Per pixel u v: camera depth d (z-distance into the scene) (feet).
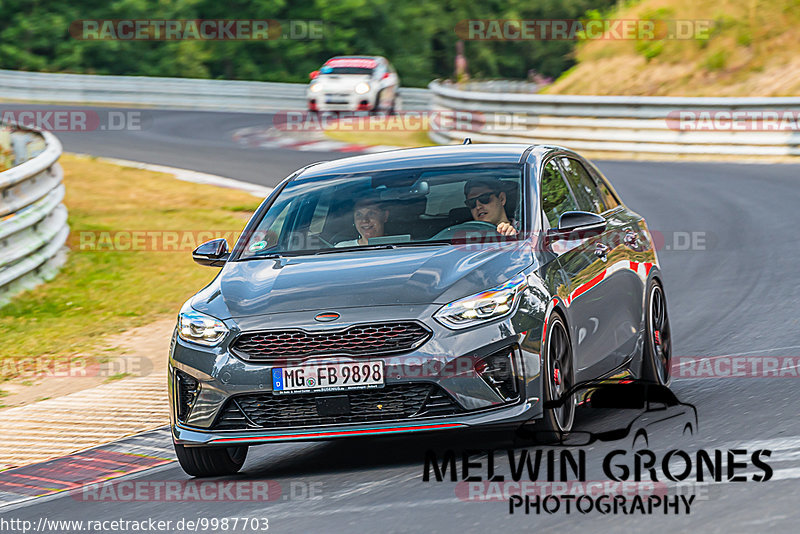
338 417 64.49
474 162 79.77
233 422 66.49
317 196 79.82
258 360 65.36
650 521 48.80
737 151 264.52
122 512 64.59
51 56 563.48
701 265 143.54
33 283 151.33
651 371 83.20
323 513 57.21
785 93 313.12
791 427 64.44
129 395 101.35
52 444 86.89
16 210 145.18
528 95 295.07
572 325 70.08
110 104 457.68
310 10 600.80
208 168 263.08
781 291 120.06
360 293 66.13
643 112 277.03
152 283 152.56
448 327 63.98
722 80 330.34
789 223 167.73
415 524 52.54
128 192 226.58
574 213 72.59
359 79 372.38
